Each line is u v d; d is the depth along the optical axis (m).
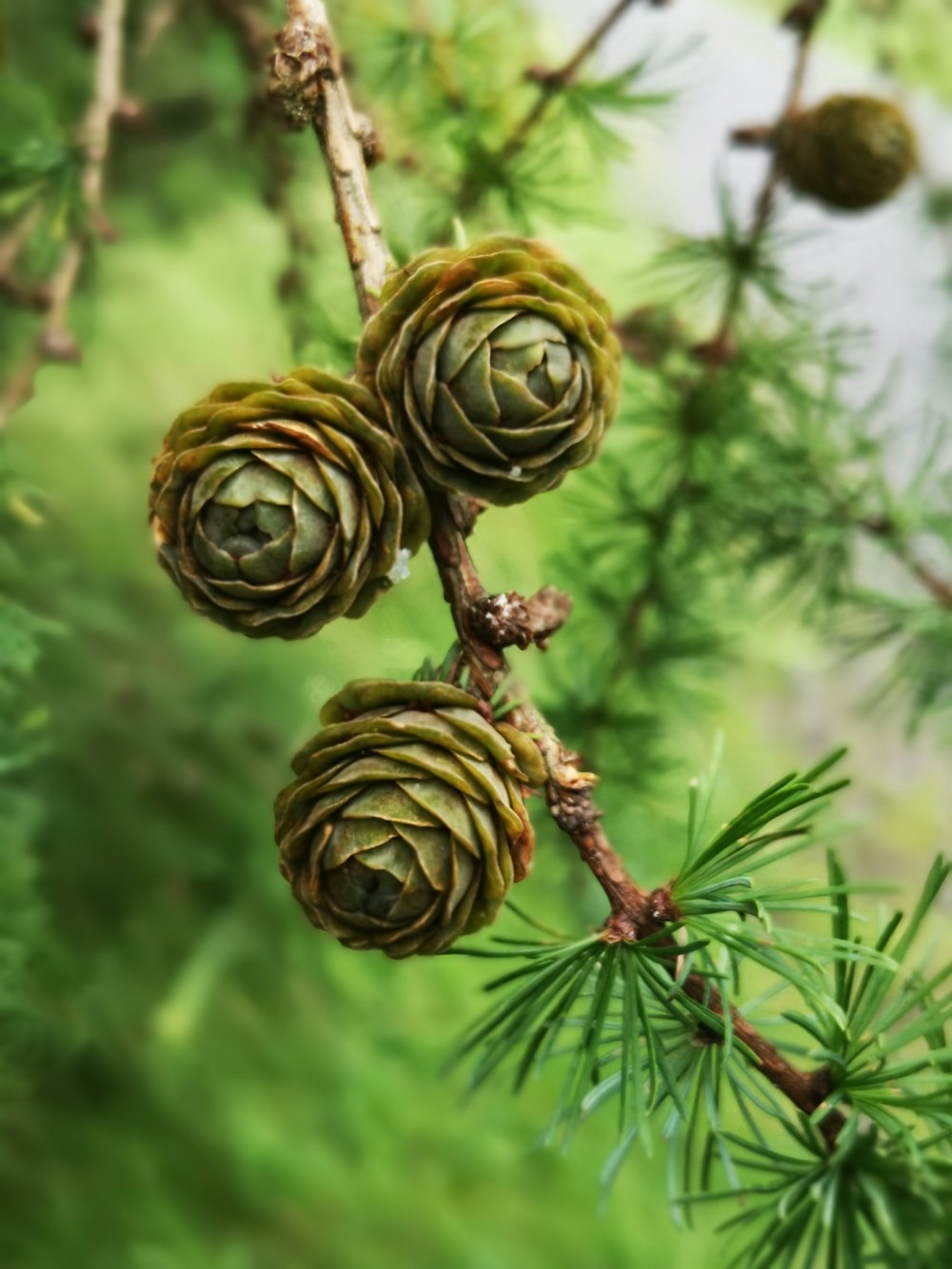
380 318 0.19
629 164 0.32
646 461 0.37
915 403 0.46
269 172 0.35
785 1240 0.19
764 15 0.56
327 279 0.35
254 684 0.47
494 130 0.33
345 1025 0.48
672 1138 0.20
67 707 0.44
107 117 0.29
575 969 0.19
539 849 0.34
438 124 0.32
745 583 0.36
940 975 0.19
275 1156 0.46
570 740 0.33
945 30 0.48
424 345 0.18
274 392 0.18
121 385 0.47
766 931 0.18
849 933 0.18
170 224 0.45
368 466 0.18
